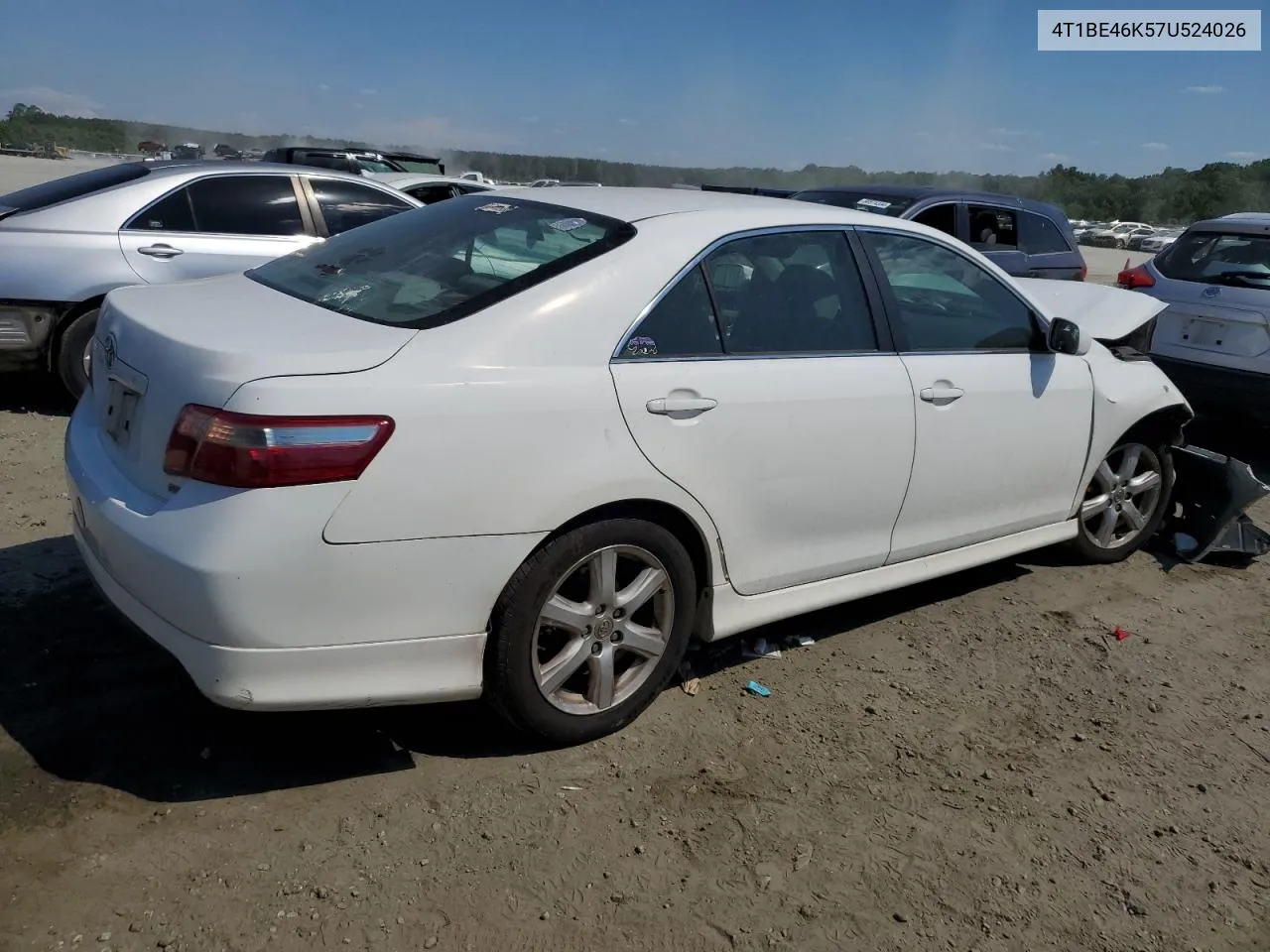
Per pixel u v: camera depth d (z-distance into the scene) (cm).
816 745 329
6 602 366
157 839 258
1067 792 317
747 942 244
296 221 690
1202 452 522
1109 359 467
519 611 283
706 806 292
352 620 259
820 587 368
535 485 276
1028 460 426
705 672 370
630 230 318
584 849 270
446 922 240
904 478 375
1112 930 261
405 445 257
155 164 694
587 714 310
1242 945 261
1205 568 519
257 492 244
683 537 327
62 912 232
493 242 326
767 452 329
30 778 275
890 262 381
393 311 291
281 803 276
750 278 337
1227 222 714
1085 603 462
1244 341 673
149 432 268
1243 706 382
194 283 352
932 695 368
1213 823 309
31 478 509
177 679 328
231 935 230
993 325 413
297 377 250
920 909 261
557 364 284
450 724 322
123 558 263
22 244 605
